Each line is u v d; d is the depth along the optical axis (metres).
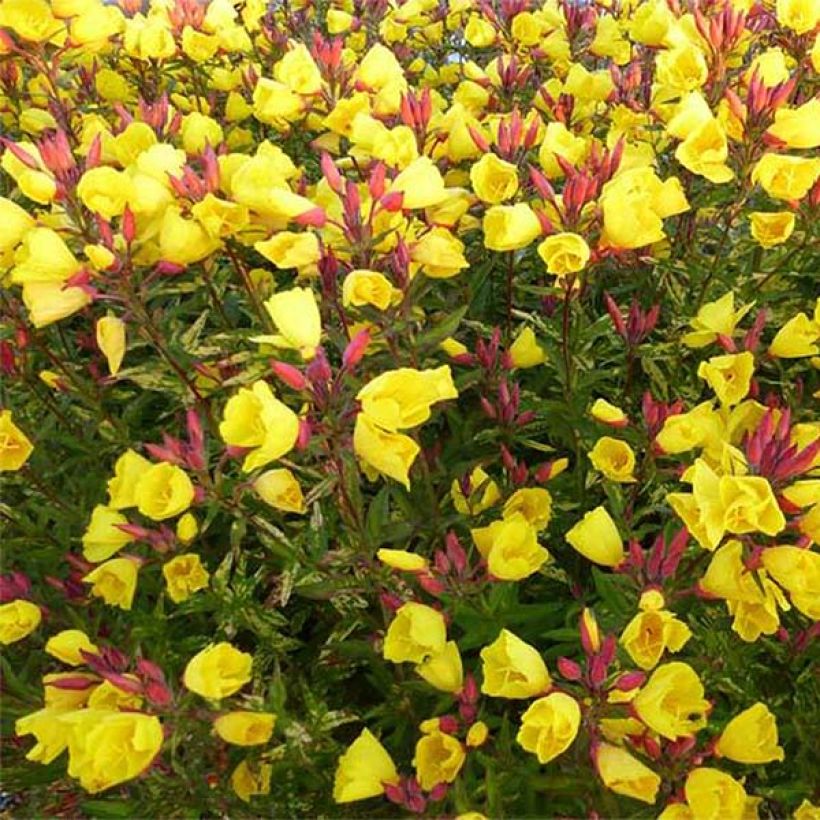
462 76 1.21
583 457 0.71
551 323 0.71
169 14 1.00
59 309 0.57
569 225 0.59
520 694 0.47
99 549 0.57
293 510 0.54
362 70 0.77
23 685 0.60
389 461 0.48
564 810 0.55
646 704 0.44
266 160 0.58
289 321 0.49
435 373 0.47
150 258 0.61
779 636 0.59
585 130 0.91
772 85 0.71
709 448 0.56
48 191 0.58
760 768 0.57
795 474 0.46
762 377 0.75
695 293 0.77
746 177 0.67
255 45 1.14
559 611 0.64
